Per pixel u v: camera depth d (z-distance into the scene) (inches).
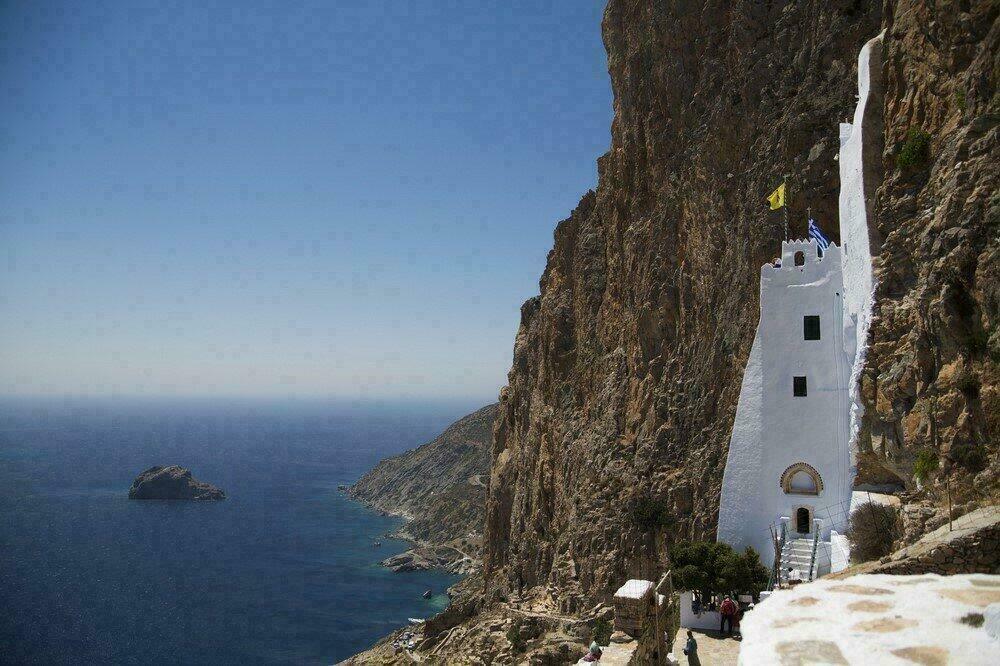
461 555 6653.5
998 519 820.6
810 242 1594.5
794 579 1344.7
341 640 4803.2
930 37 1267.2
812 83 2032.5
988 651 542.9
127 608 5556.1
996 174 1046.4
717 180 2338.8
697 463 2196.1
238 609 5477.4
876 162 1381.6
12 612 5487.2
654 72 2748.5
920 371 1133.1
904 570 823.7
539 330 3971.5
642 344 2605.8
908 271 1261.1
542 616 2500.0
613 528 2447.1
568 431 3225.9
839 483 1499.8
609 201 3179.1
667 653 1149.7
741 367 2086.6
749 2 2285.9
